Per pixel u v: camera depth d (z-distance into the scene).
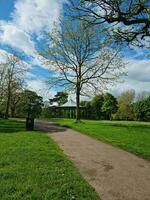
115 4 15.34
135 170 11.91
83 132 28.78
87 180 10.16
